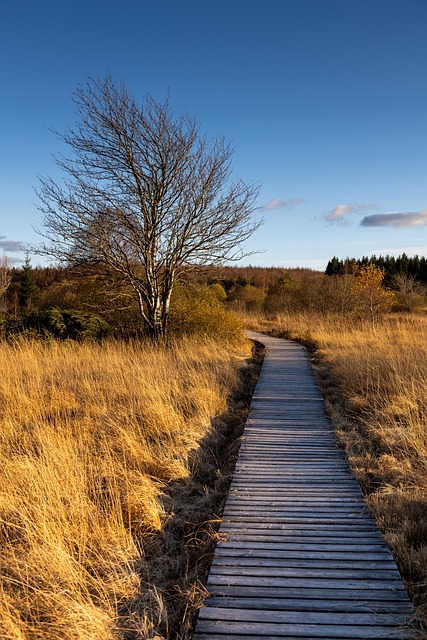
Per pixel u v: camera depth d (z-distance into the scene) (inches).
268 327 1107.3
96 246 509.7
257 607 120.8
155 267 561.0
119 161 520.4
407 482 190.9
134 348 518.9
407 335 669.3
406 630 110.7
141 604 126.9
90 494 184.4
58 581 127.0
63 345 497.0
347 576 133.6
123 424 264.2
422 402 283.7
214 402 321.1
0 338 513.3
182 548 161.5
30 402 296.4
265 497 189.8
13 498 166.1
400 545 147.9
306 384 427.2
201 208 548.1
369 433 259.1
